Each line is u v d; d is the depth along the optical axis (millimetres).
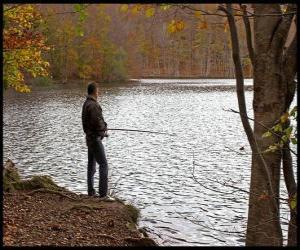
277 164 4254
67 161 17188
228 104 46500
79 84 81125
